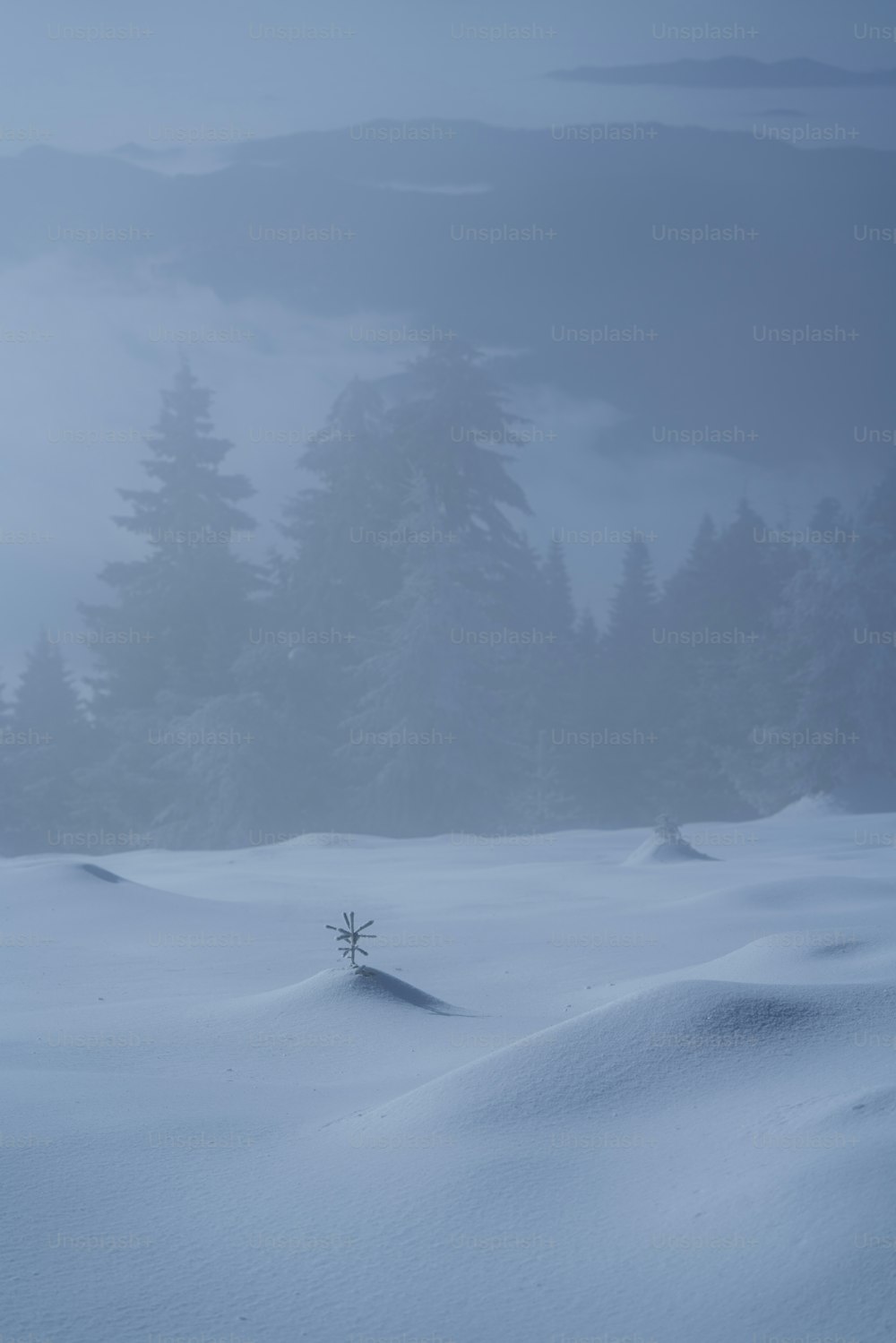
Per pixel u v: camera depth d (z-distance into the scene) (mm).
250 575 66500
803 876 25656
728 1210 5750
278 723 56906
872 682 55812
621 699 73750
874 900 20016
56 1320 5035
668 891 24172
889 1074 7266
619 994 13133
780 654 60000
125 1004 13258
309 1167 6852
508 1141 6938
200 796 57656
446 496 64438
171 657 64438
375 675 59125
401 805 56500
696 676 72812
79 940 18734
